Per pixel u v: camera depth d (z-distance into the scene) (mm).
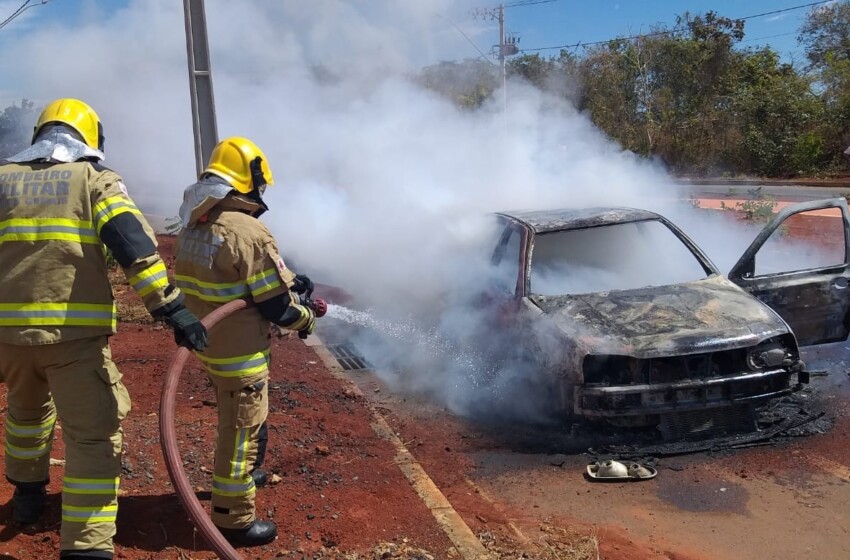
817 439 4492
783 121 32875
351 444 4418
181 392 5012
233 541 3154
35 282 2592
